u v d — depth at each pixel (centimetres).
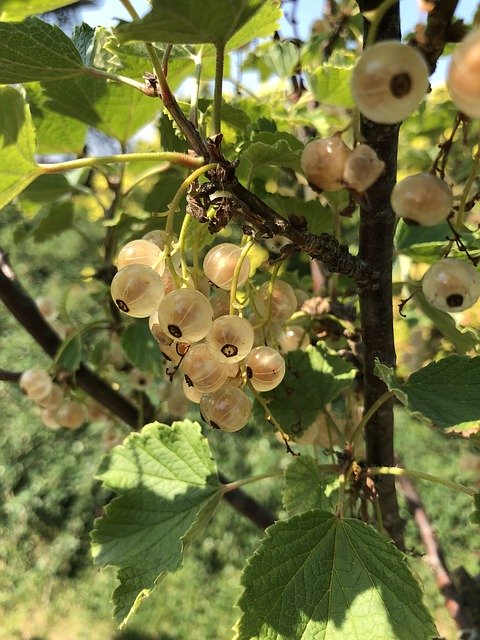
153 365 18
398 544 13
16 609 47
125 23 8
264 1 8
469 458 18
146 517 13
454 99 7
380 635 9
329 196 14
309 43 21
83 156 19
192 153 10
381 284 10
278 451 57
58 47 10
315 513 10
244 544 51
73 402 19
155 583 11
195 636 44
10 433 59
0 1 8
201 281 10
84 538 53
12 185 11
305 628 9
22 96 10
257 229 9
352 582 10
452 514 45
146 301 9
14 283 20
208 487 13
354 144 9
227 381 10
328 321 15
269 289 10
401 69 7
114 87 16
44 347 20
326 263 10
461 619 19
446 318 15
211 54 14
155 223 16
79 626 45
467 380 10
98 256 22
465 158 21
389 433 12
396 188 9
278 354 10
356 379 15
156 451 13
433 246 14
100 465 13
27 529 53
